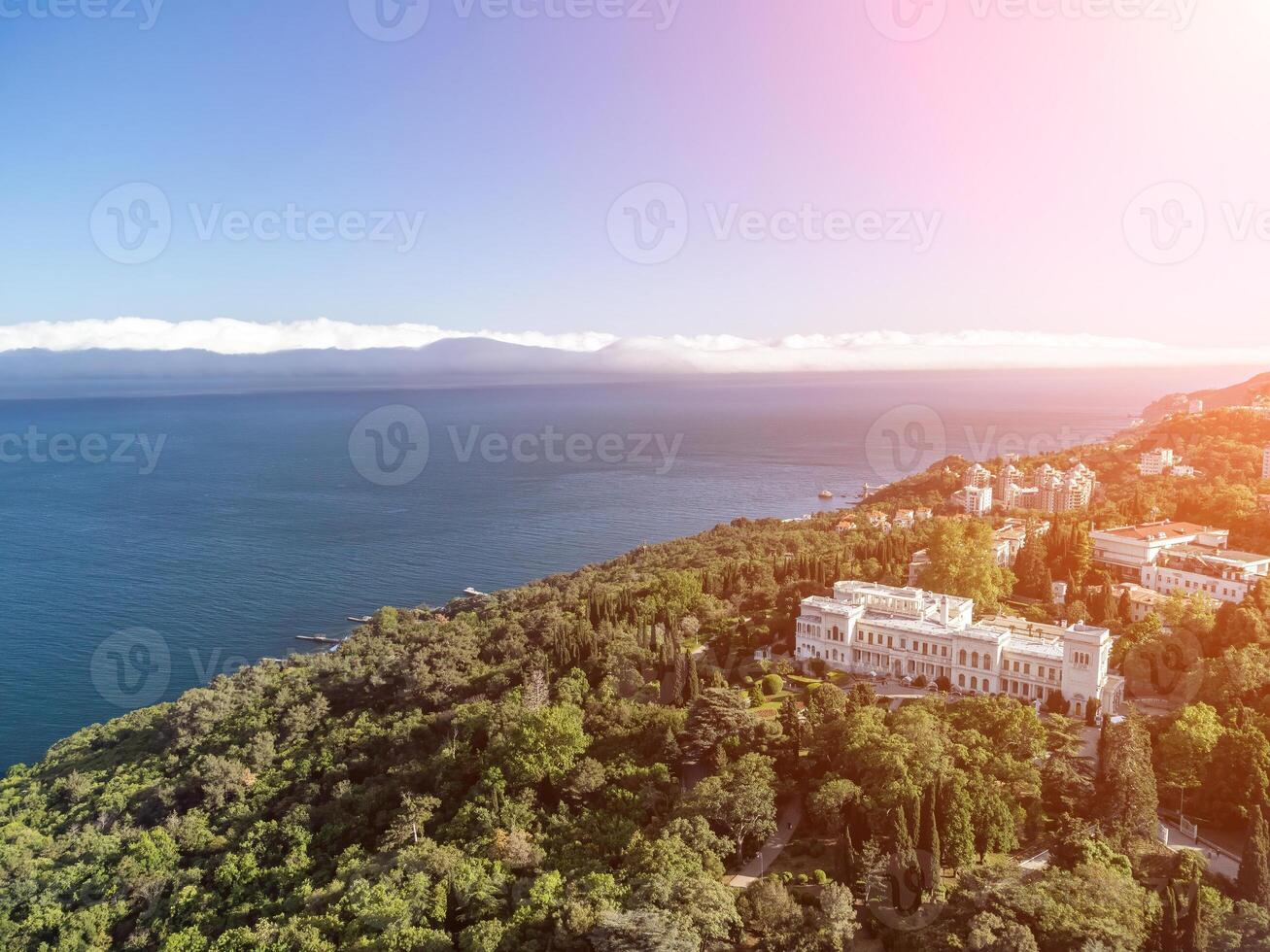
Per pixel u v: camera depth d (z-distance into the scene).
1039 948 71.75
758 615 171.38
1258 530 197.12
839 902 77.88
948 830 83.88
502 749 120.31
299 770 140.38
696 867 83.50
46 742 185.62
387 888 94.00
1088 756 107.06
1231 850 90.88
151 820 135.75
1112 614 154.25
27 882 117.38
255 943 94.31
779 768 106.31
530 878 92.88
